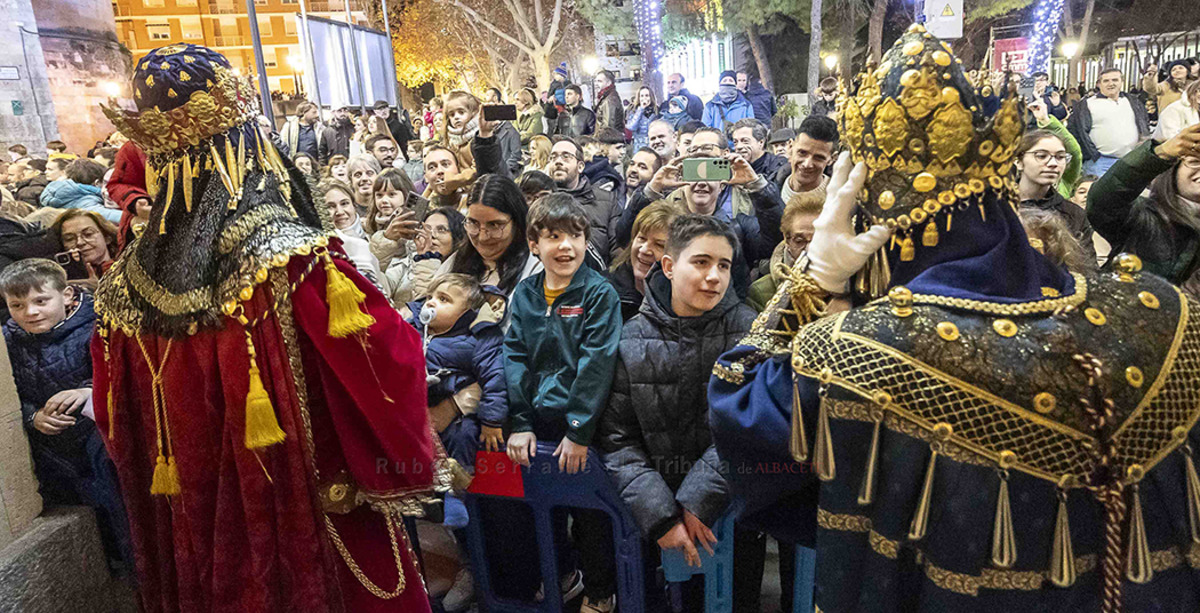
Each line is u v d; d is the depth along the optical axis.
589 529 2.20
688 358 2.00
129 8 43.34
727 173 2.96
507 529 2.35
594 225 4.04
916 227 1.10
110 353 1.68
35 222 3.70
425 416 1.66
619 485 2.03
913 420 1.05
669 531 1.94
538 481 2.17
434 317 2.29
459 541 2.60
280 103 25.50
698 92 21.12
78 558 2.40
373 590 1.69
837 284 1.21
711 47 20.89
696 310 2.01
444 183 4.09
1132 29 21.09
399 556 1.74
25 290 2.44
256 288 1.51
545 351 2.19
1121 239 2.23
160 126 1.51
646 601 2.27
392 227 3.22
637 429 2.10
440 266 3.19
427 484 1.65
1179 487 1.05
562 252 2.13
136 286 1.61
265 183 1.56
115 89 21.69
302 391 1.55
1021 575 1.05
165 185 1.60
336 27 14.04
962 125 1.03
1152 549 1.05
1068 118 6.79
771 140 6.09
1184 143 1.90
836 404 1.09
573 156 4.16
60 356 2.48
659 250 2.49
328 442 1.62
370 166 4.81
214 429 1.56
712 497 1.89
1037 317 1.04
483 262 2.98
